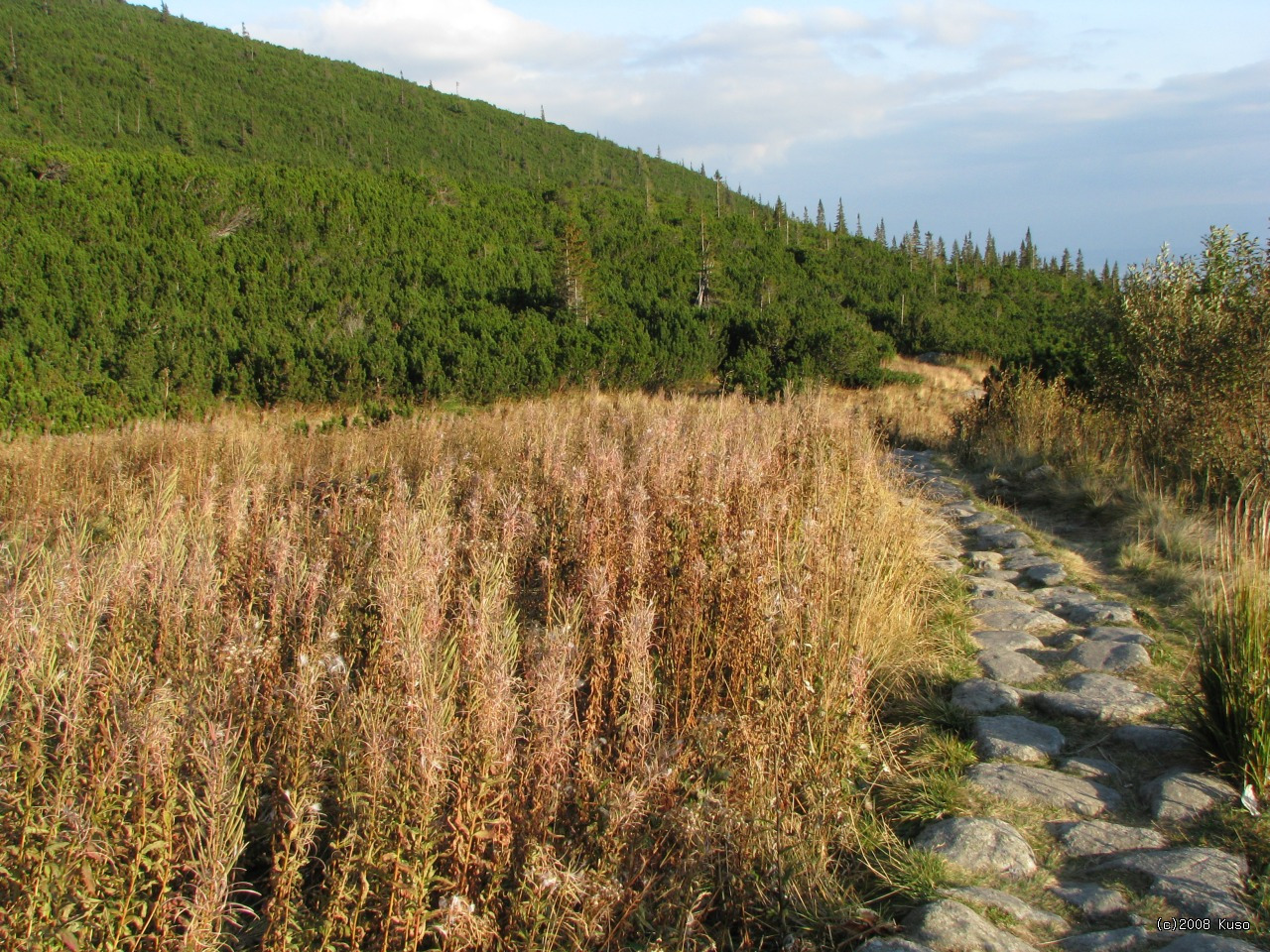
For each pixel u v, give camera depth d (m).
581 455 7.78
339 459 9.47
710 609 4.03
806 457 7.35
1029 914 2.55
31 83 79.94
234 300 28.28
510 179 97.56
